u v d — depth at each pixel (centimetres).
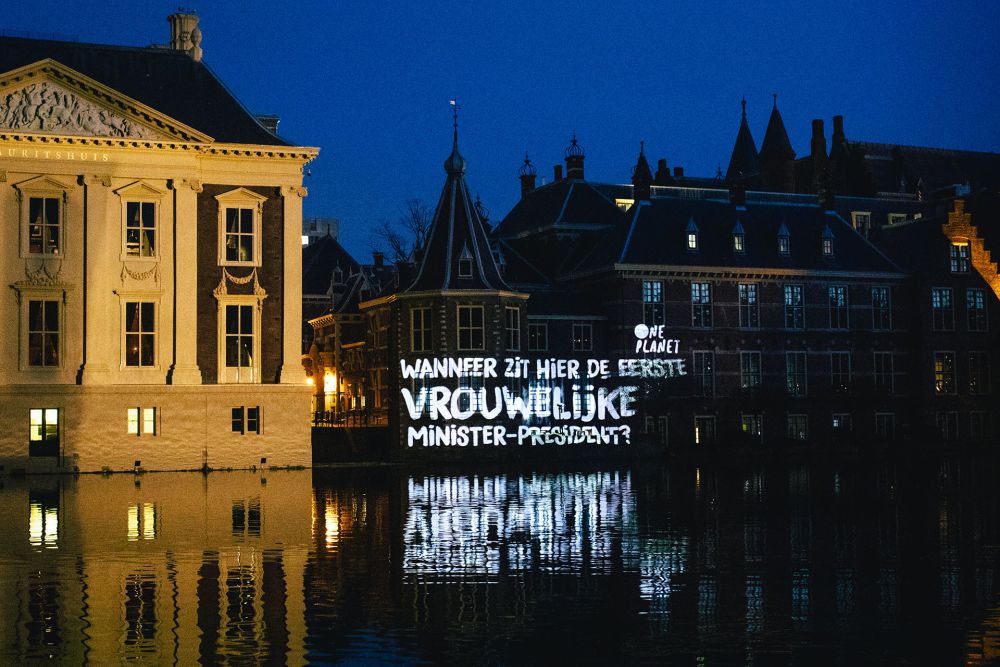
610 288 7469
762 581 2438
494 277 7056
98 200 5712
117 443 5691
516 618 2080
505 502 4103
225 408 5869
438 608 2161
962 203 8356
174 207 5825
